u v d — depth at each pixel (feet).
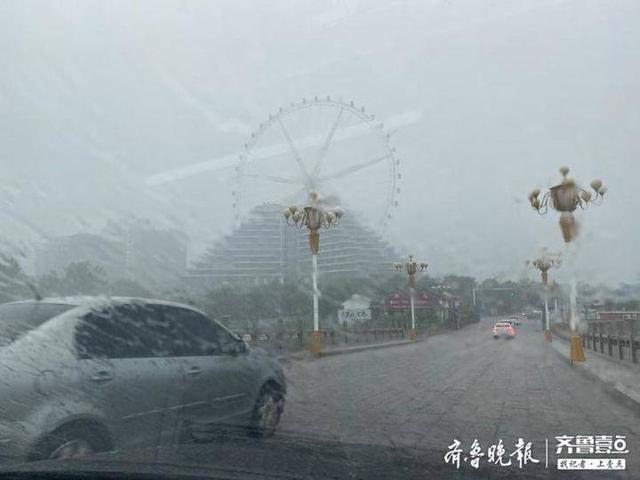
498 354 44.91
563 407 23.00
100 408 14.71
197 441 16.17
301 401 23.39
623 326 39.24
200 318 18.60
